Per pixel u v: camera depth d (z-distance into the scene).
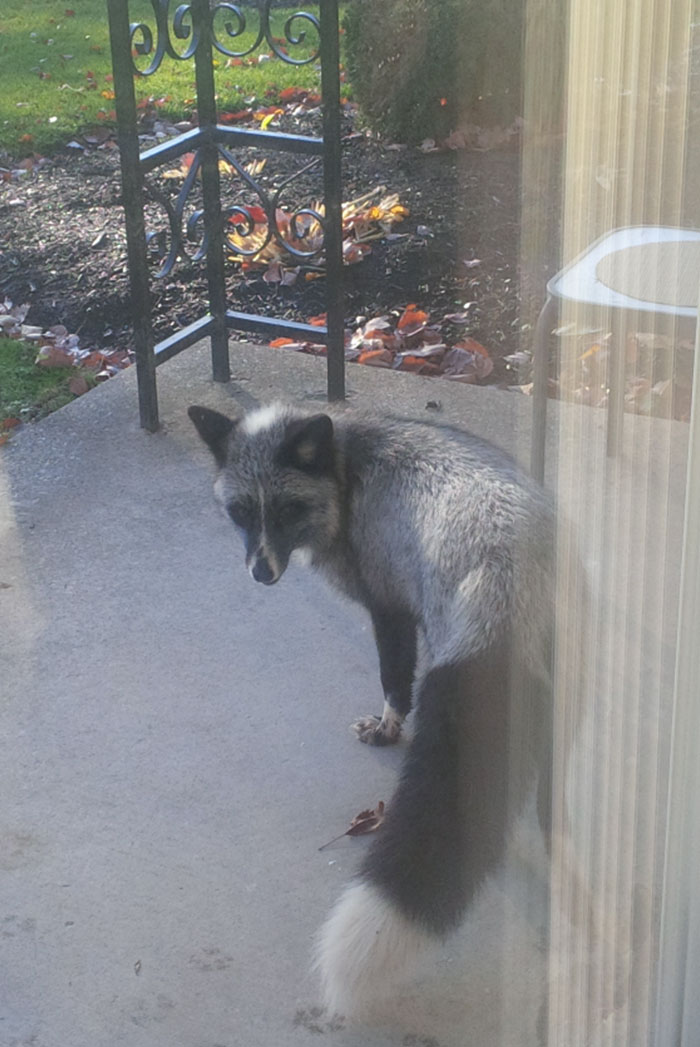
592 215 1.22
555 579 1.42
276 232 4.53
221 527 3.58
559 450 1.35
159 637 3.13
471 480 2.13
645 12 1.13
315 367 4.25
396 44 3.22
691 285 1.18
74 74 5.86
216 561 3.43
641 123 1.16
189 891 2.37
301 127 5.24
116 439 3.97
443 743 1.86
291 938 2.26
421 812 1.87
